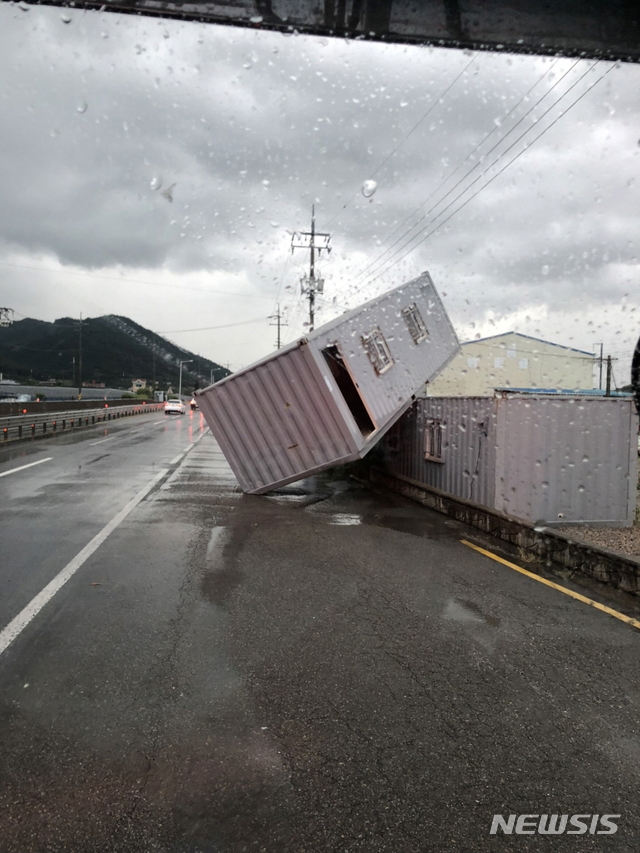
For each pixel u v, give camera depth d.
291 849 1.89
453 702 2.93
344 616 4.14
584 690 3.11
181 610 4.14
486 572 5.49
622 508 7.12
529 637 3.86
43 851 1.86
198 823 2.00
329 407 8.41
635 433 7.12
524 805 2.14
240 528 7.12
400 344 10.10
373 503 9.59
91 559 5.40
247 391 8.93
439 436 9.35
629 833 2.01
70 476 11.25
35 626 3.75
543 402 6.89
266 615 4.10
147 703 2.81
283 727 2.64
